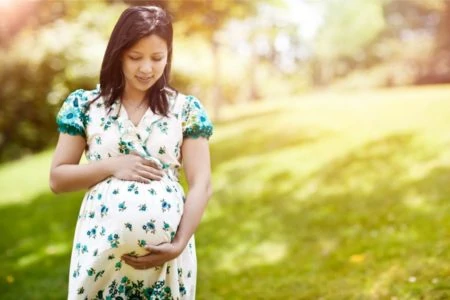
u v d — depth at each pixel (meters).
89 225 2.51
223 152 11.82
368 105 14.74
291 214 7.60
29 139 15.77
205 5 15.48
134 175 2.50
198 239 6.98
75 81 15.77
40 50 15.71
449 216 6.46
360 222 6.86
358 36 41.41
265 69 38.66
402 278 4.84
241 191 8.91
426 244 5.68
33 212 9.11
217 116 19.58
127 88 2.60
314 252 6.14
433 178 8.02
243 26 21.62
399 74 35.88
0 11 17.38
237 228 7.27
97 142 2.56
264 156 10.83
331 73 45.19
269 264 5.95
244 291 5.15
